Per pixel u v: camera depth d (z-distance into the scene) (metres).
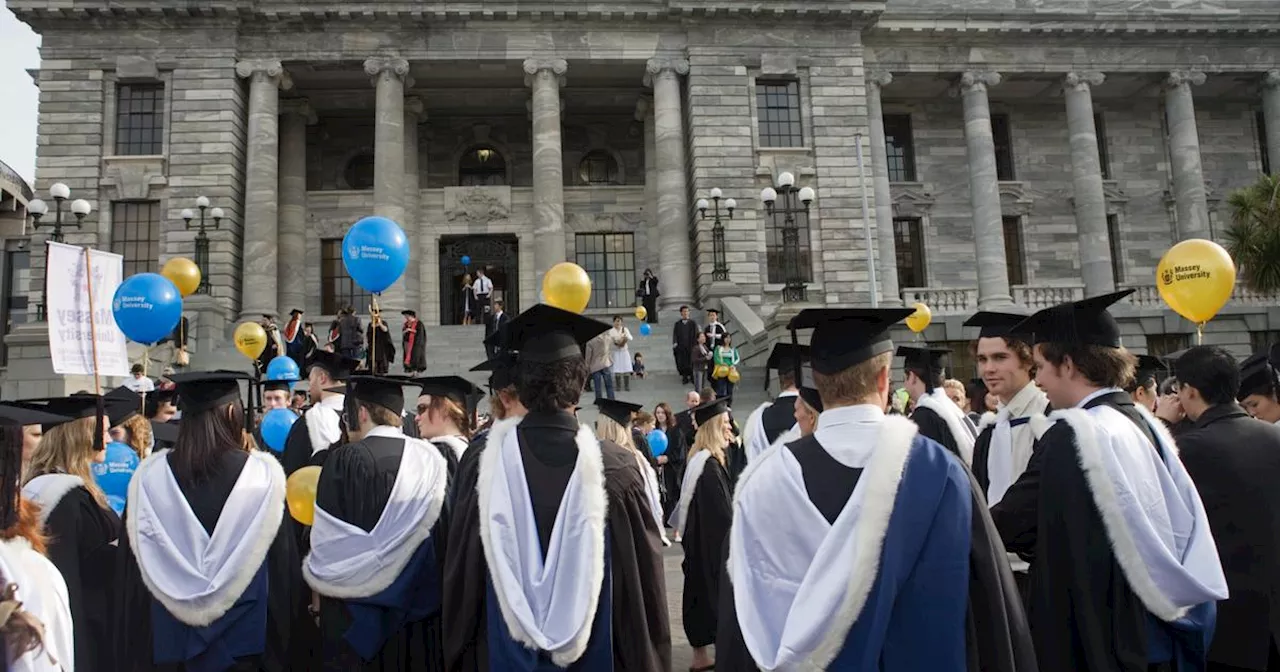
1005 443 5.42
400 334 29.22
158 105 32.44
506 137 38.84
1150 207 40.09
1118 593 3.57
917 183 39.19
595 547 4.15
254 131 31.98
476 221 36.25
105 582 5.05
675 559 13.25
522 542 4.17
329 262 36.19
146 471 4.89
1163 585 3.48
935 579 2.89
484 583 4.25
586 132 39.22
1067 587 3.67
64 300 8.58
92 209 31.19
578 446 4.39
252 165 31.77
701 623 7.36
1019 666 2.99
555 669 4.00
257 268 31.09
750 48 34.41
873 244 34.53
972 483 3.14
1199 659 3.73
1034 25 36.53
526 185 38.62
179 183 31.38
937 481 3.02
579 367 4.59
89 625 4.95
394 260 8.76
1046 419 5.12
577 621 4.01
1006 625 2.96
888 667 2.86
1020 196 39.59
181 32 32.09
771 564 3.08
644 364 27.84
